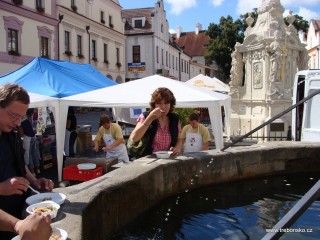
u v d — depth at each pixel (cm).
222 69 4447
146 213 369
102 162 600
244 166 474
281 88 1245
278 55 1231
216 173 452
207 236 323
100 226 291
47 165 933
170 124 450
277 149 493
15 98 214
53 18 2622
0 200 235
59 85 822
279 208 390
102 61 3453
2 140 233
